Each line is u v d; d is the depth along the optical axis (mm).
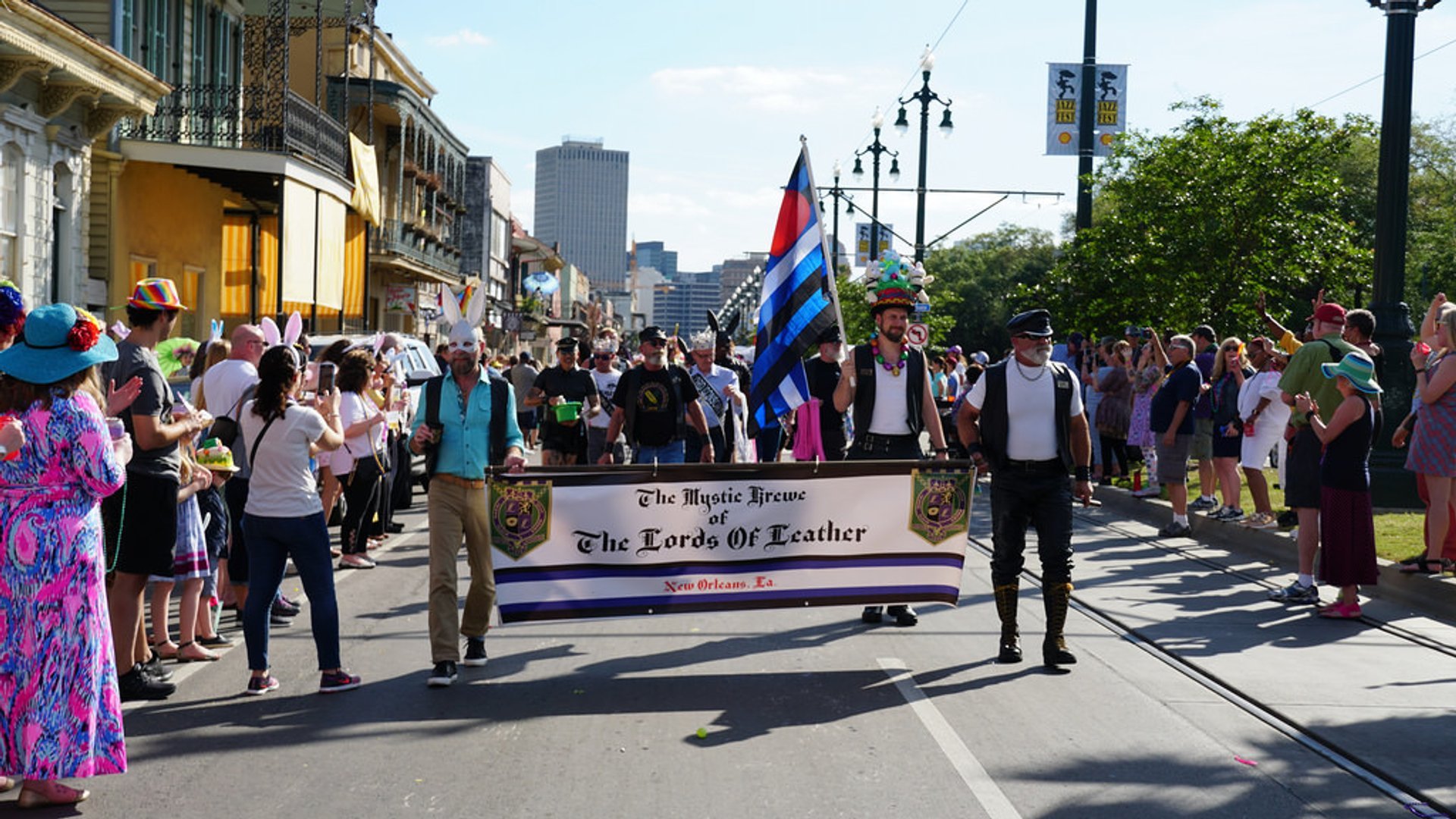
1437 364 10305
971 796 5633
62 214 21266
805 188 10289
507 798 5594
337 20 32688
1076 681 7758
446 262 54406
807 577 8398
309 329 28578
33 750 5379
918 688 7574
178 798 5590
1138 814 5438
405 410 16750
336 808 5461
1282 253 23781
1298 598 10250
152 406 7047
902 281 9000
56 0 21844
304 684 7613
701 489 8242
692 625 9531
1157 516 15898
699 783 5809
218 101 27516
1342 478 9594
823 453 10547
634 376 11289
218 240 28312
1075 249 25516
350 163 30812
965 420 8422
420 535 14516
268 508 7270
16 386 5512
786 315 10305
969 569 12203
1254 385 13266
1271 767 6109
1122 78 27422
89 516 5617
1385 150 15359
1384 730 6656
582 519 8094
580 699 7312
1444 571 10133
